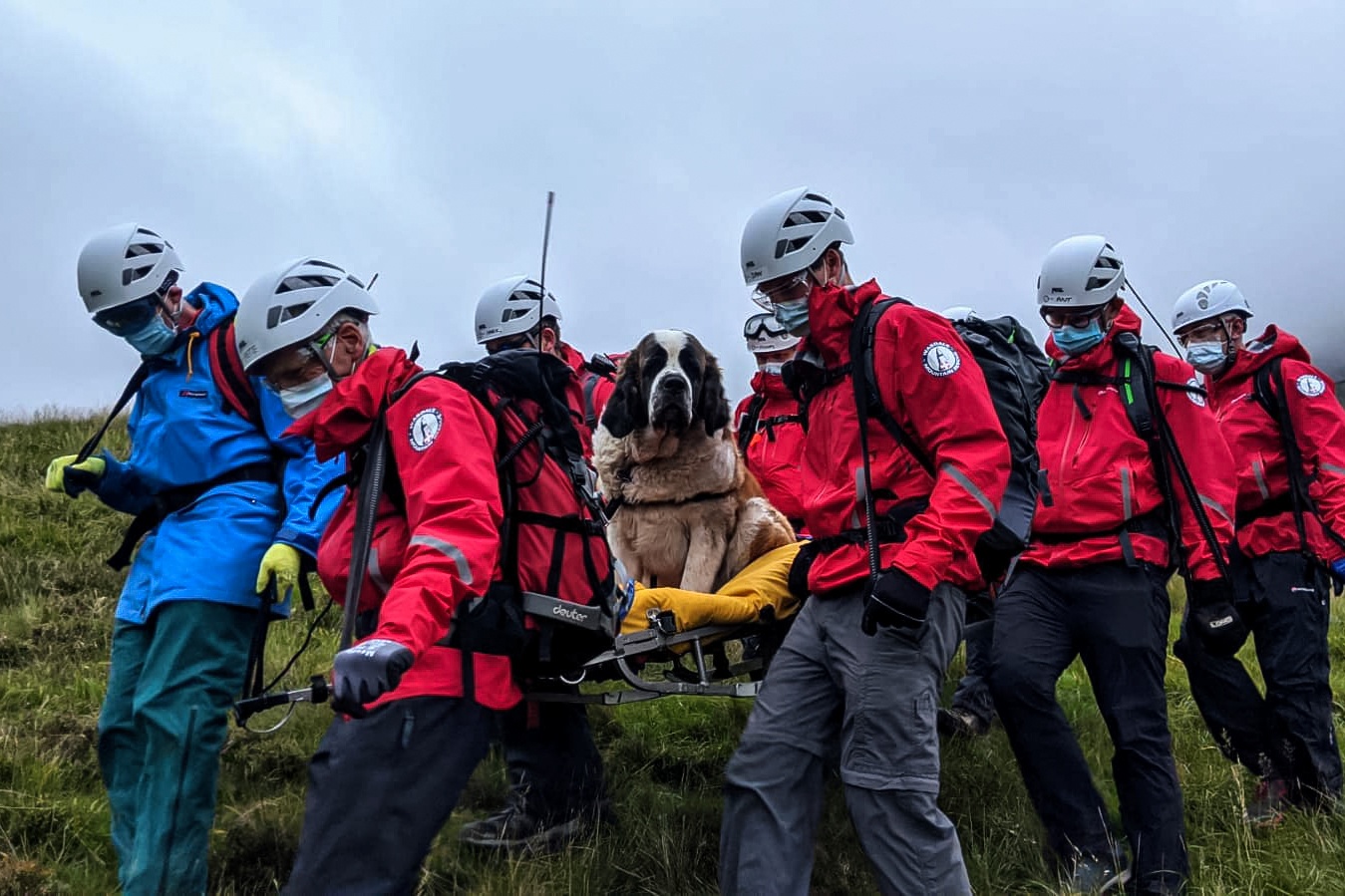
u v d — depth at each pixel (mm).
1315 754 4871
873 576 3045
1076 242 4406
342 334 3193
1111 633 4090
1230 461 4305
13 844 4047
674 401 5590
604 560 3162
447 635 2715
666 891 3941
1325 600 5172
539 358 3092
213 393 3822
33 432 11039
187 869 3451
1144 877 3873
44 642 6512
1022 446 3295
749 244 3443
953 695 5930
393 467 2799
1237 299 5656
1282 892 3904
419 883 3842
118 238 3785
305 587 3594
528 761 4270
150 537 3908
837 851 4242
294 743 5051
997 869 4109
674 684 3979
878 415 3197
